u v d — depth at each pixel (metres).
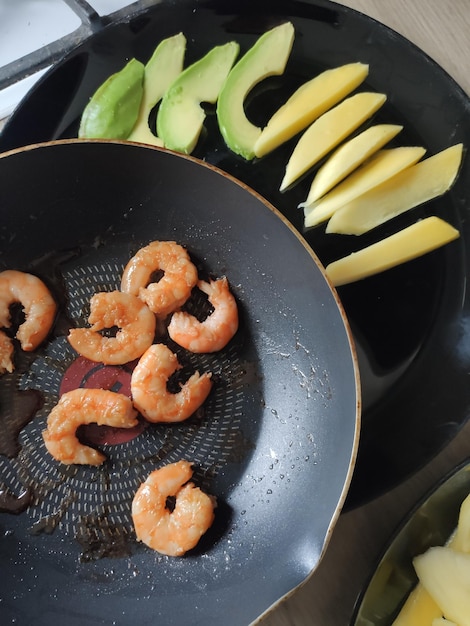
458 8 0.35
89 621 0.28
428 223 0.31
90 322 0.31
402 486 0.30
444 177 0.31
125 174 0.29
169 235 0.32
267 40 0.32
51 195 0.30
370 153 0.31
